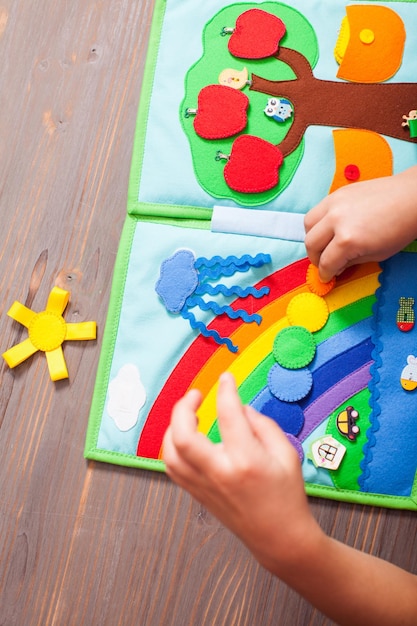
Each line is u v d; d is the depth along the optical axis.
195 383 0.68
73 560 0.67
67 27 0.76
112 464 0.68
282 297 0.68
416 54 0.70
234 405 0.37
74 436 0.69
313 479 0.65
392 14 0.71
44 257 0.72
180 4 0.74
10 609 0.67
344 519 0.65
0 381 0.71
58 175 0.74
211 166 0.70
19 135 0.75
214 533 0.67
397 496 0.65
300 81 0.70
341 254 0.61
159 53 0.73
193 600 0.66
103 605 0.67
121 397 0.68
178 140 0.71
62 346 0.71
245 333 0.68
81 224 0.73
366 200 0.60
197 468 0.37
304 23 0.71
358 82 0.70
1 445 0.70
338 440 0.65
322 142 0.69
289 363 0.67
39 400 0.70
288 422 0.66
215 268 0.69
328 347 0.67
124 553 0.67
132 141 0.73
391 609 0.45
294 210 0.69
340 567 0.42
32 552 0.68
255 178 0.69
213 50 0.72
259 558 0.39
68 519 0.68
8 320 0.72
